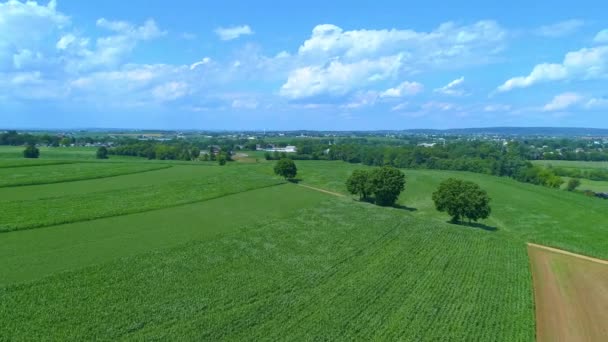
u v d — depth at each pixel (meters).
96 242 41.25
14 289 29.42
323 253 41.88
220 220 52.88
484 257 43.94
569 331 29.52
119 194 64.31
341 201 71.44
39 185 69.50
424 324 28.08
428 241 48.56
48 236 42.38
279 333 25.98
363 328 27.16
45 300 28.36
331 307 29.78
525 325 29.03
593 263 46.31
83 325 25.61
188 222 51.06
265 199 70.12
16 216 47.56
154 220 51.28
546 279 40.00
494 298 33.12
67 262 35.31
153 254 38.34
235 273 35.19
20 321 25.66
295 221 54.12
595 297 36.03
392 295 32.44
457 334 27.14
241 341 24.89
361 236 48.81
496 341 26.78
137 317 26.88
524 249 49.00
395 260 40.78
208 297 30.30
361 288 33.44
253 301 30.23
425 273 37.69
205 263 37.03
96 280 31.94
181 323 26.56
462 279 36.75
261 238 45.56
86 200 58.66
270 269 36.56
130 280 32.44
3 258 35.62
